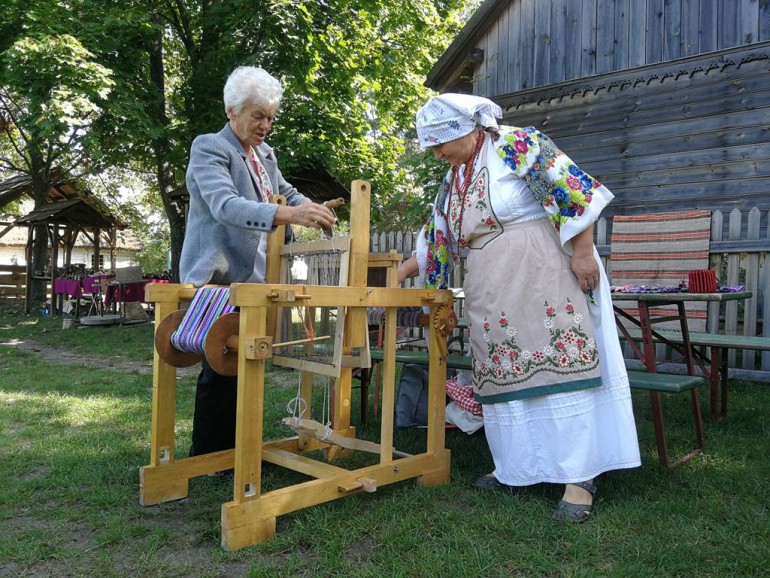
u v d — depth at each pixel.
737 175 6.87
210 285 2.70
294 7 9.12
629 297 3.34
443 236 2.96
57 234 14.54
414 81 12.82
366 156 11.38
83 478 2.88
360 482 2.50
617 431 2.59
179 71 13.61
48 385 5.57
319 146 9.89
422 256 3.12
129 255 30.39
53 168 16.59
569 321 2.51
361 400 4.03
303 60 9.68
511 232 2.58
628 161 7.64
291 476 2.93
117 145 11.28
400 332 4.62
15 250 28.33
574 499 2.44
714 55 6.99
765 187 6.68
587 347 2.51
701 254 4.62
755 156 6.75
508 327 2.57
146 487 2.58
